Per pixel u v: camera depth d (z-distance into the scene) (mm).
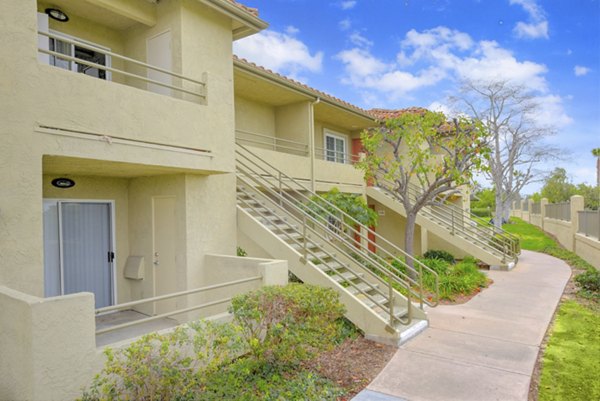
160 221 8305
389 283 7172
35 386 3961
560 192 41844
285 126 13992
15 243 4973
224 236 8594
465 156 11617
